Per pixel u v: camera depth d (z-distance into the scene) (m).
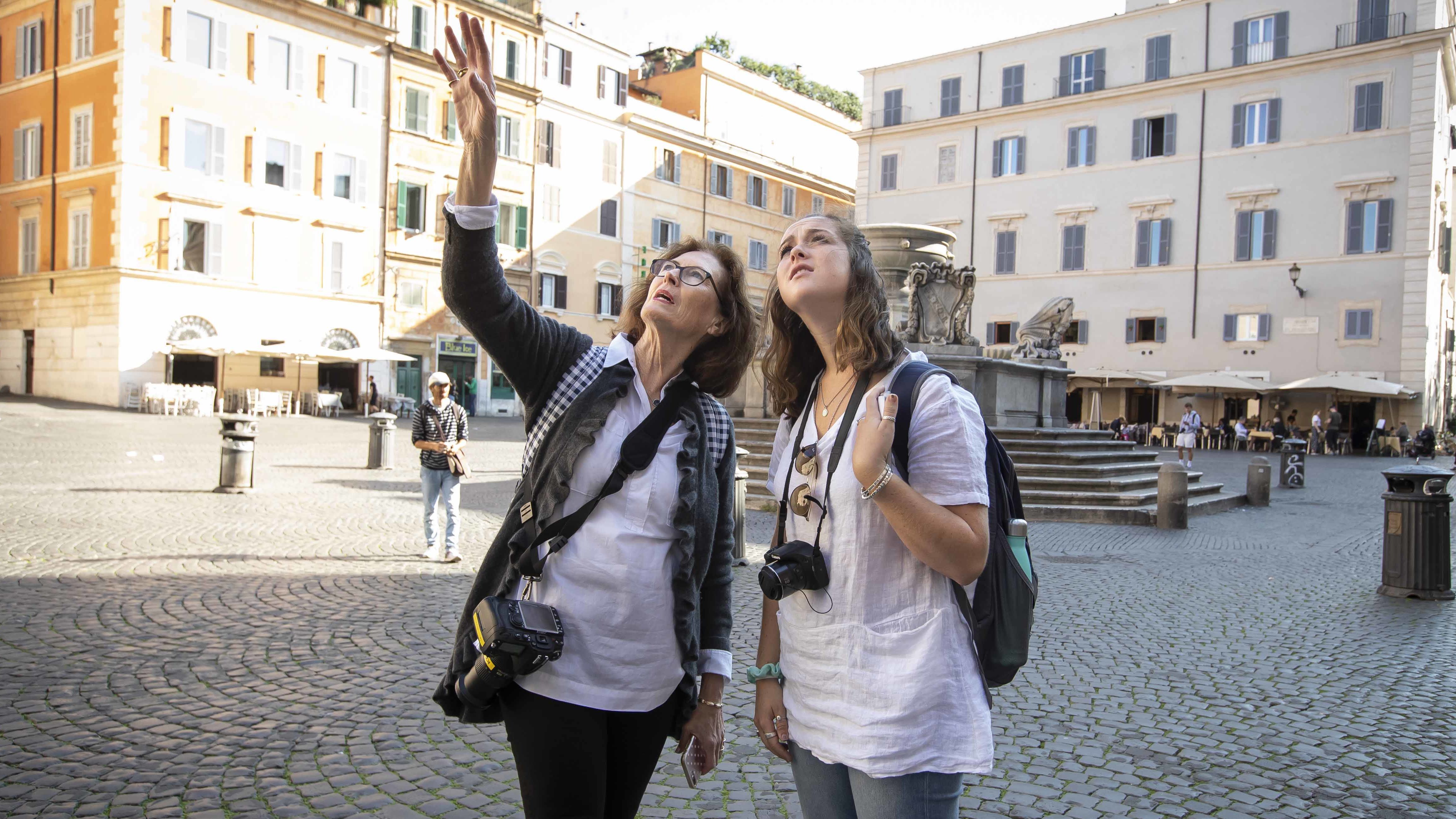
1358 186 37.00
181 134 32.94
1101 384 41.62
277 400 33.53
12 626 5.80
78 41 32.84
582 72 45.00
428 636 5.93
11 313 35.47
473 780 3.74
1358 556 10.56
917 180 46.97
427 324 40.16
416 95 39.44
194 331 33.50
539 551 2.06
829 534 1.94
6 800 3.45
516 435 29.09
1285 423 37.78
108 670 5.01
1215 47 39.97
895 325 16.22
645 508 2.09
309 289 36.41
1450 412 45.12
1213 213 39.88
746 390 16.53
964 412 1.89
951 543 1.76
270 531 9.86
